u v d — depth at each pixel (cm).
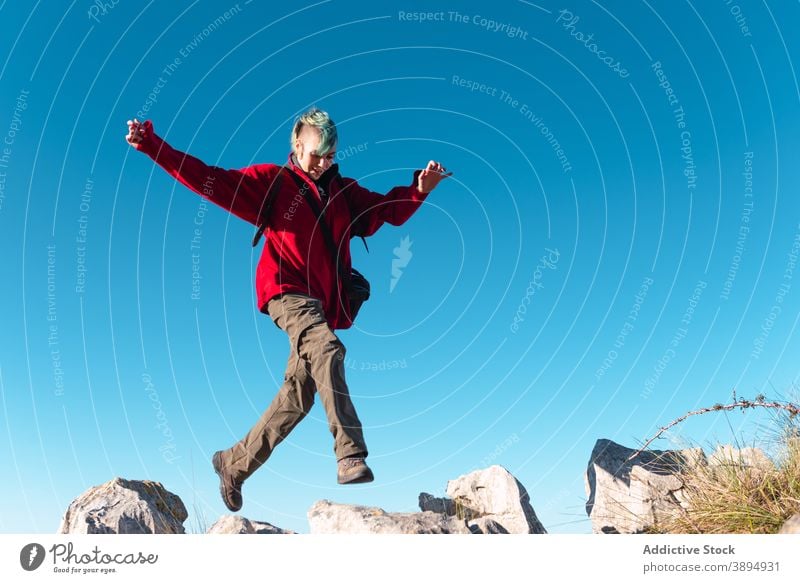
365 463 362
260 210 409
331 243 419
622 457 455
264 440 406
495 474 446
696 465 426
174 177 396
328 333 384
